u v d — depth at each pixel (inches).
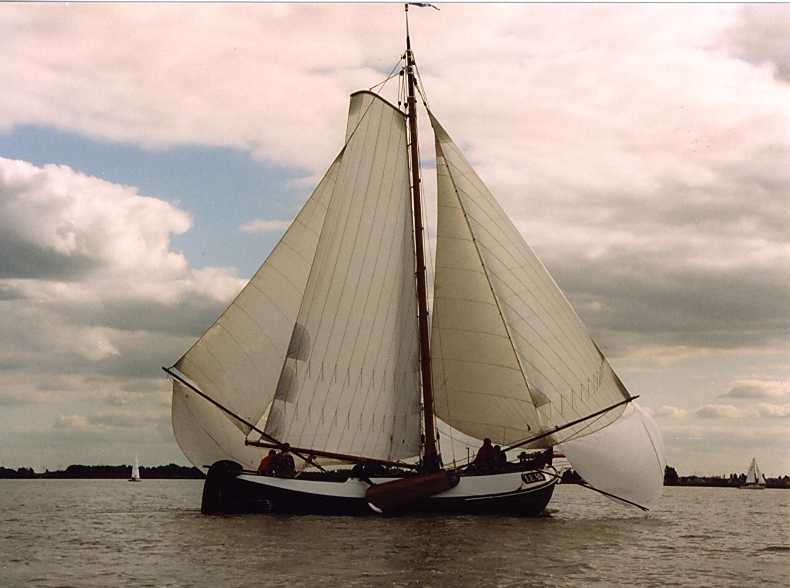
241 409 1873.8
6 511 2229.3
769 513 2336.4
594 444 1705.2
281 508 1628.9
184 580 1061.1
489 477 1632.6
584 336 1740.9
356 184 1763.0
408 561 1155.9
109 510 2262.6
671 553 1317.7
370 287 1771.7
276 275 1905.8
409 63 1830.7
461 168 1749.5
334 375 1745.8
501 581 1043.3
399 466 1747.0
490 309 1720.0
